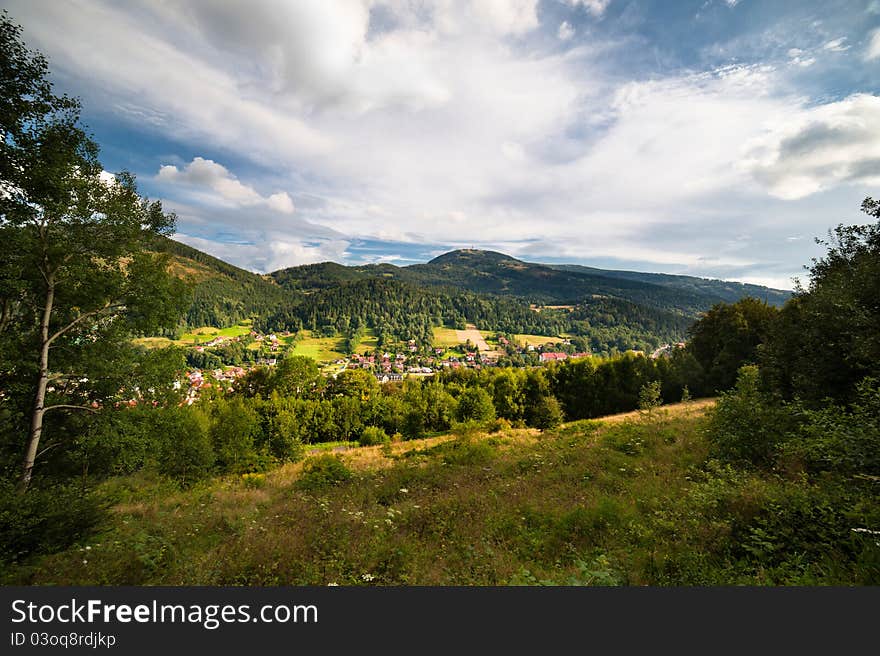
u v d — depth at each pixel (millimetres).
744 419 10062
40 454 12414
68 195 11688
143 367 13836
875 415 7523
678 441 13797
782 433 9500
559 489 9930
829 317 13789
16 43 10328
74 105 11695
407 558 6516
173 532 8344
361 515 8898
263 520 9117
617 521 7234
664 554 5555
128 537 7824
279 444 31500
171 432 15273
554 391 49562
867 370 12570
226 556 6766
